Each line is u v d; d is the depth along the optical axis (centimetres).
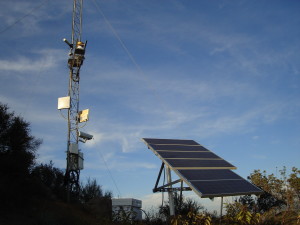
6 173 2564
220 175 2616
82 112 3612
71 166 3328
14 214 2208
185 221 2177
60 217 2327
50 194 3008
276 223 2236
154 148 2847
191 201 3662
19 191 2533
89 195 4881
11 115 2822
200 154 2964
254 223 2017
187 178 2422
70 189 3378
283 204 3831
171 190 2731
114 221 2806
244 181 2595
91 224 2452
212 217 2520
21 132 2783
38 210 2377
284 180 3944
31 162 2819
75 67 3750
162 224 2670
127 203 3759
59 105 3528
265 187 3975
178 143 3130
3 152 2666
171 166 2566
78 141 3544
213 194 2284
